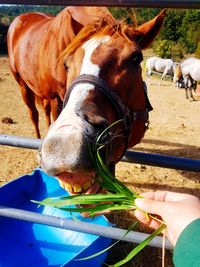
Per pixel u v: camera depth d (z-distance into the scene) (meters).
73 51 0.81
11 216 0.58
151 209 0.38
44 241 1.01
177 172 1.74
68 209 0.45
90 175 0.60
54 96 1.41
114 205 0.46
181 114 3.29
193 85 5.18
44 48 1.34
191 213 0.35
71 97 0.71
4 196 1.05
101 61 0.76
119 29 0.81
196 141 2.32
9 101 3.37
